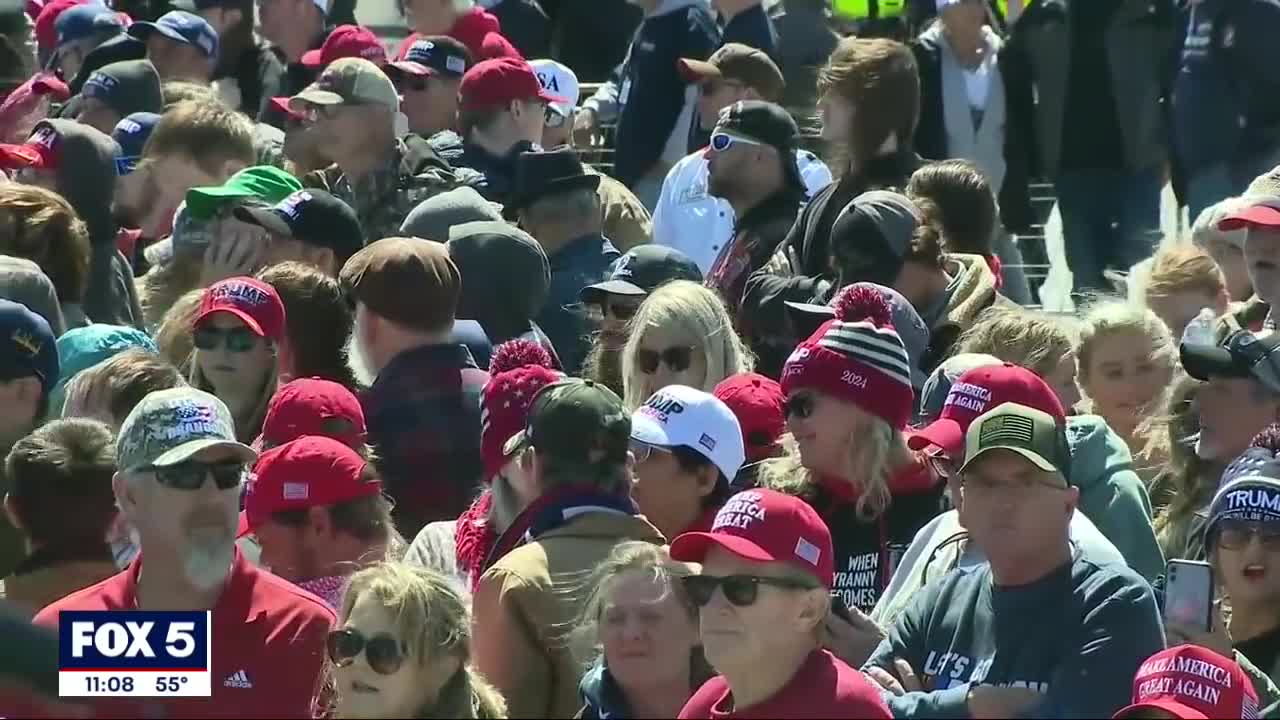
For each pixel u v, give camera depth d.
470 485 21.62
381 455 21.53
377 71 30.33
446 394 21.81
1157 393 23.69
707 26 36.12
